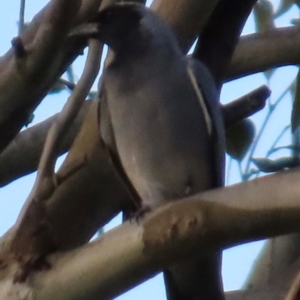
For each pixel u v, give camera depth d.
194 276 5.93
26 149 7.17
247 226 3.66
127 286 3.97
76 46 5.25
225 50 6.79
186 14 6.61
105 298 4.00
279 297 5.67
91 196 6.15
